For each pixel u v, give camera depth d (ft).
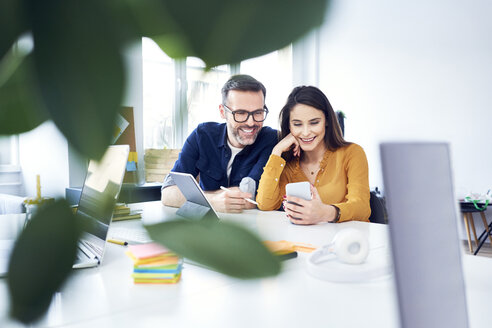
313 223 4.90
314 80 18.07
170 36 0.37
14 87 0.40
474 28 13.89
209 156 7.13
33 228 0.46
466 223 12.93
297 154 6.65
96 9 0.39
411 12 15.49
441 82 14.78
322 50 18.08
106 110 0.38
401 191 0.85
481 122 13.80
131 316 2.26
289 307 2.38
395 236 0.83
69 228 0.46
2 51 0.40
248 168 7.05
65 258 0.46
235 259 0.38
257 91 6.12
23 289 0.44
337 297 2.54
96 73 0.39
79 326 2.13
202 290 2.68
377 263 3.15
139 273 2.79
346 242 3.09
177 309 2.37
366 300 2.49
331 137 6.40
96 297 2.55
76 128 0.38
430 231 0.89
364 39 16.90
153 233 0.41
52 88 0.39
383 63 16.44
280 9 0.33
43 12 0.40
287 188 4.99
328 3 0.32
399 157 0.87
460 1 14.14
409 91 15.71
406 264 0.84
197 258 0.39
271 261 0.38
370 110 16.97
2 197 3.78
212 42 0.35
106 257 3.48
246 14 0.34
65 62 0.39
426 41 15.14
